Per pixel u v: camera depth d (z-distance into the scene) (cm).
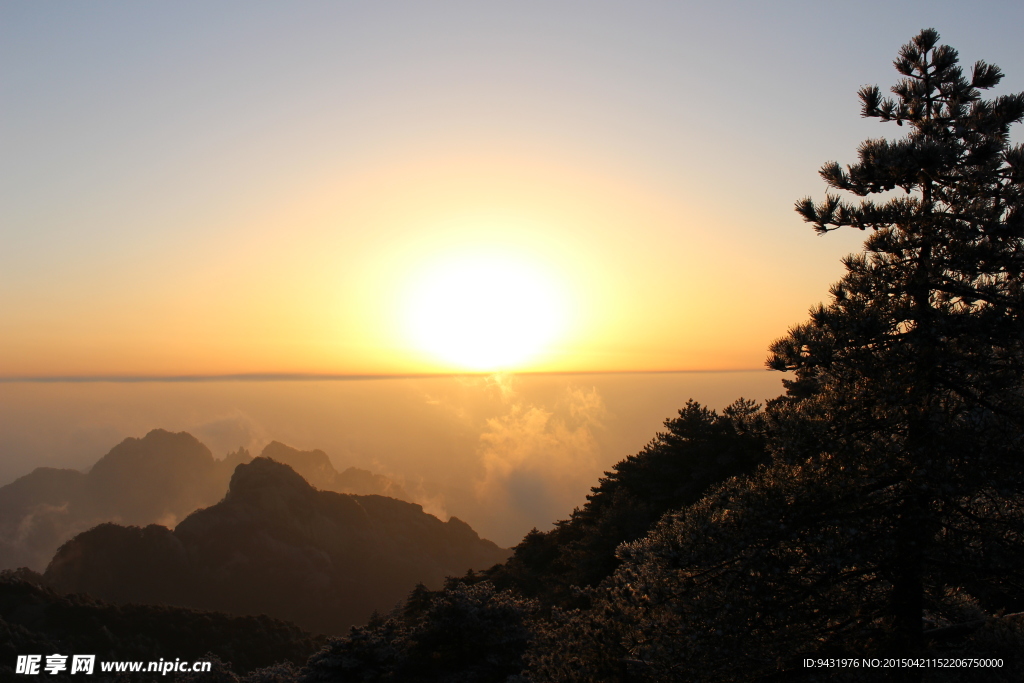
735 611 1231
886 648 1247
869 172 1308
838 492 1266
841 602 1273
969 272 1249
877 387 1257
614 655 1496
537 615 3534
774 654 1236
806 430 1296
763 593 1239
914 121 1381
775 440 1402
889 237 1328
